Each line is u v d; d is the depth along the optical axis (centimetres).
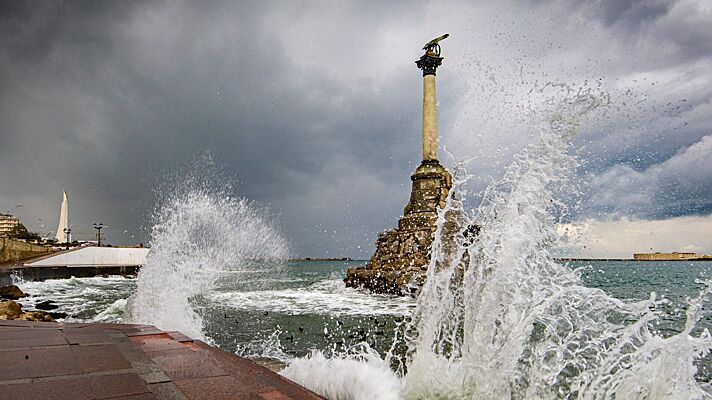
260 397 304
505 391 466
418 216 3381
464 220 689
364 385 494
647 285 3338
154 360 411
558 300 535
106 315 1669
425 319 606
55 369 371
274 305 2173
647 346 425
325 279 4647
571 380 481
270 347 1127
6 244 5328
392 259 3362
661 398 386
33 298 2511
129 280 4406
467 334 537
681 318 1399
